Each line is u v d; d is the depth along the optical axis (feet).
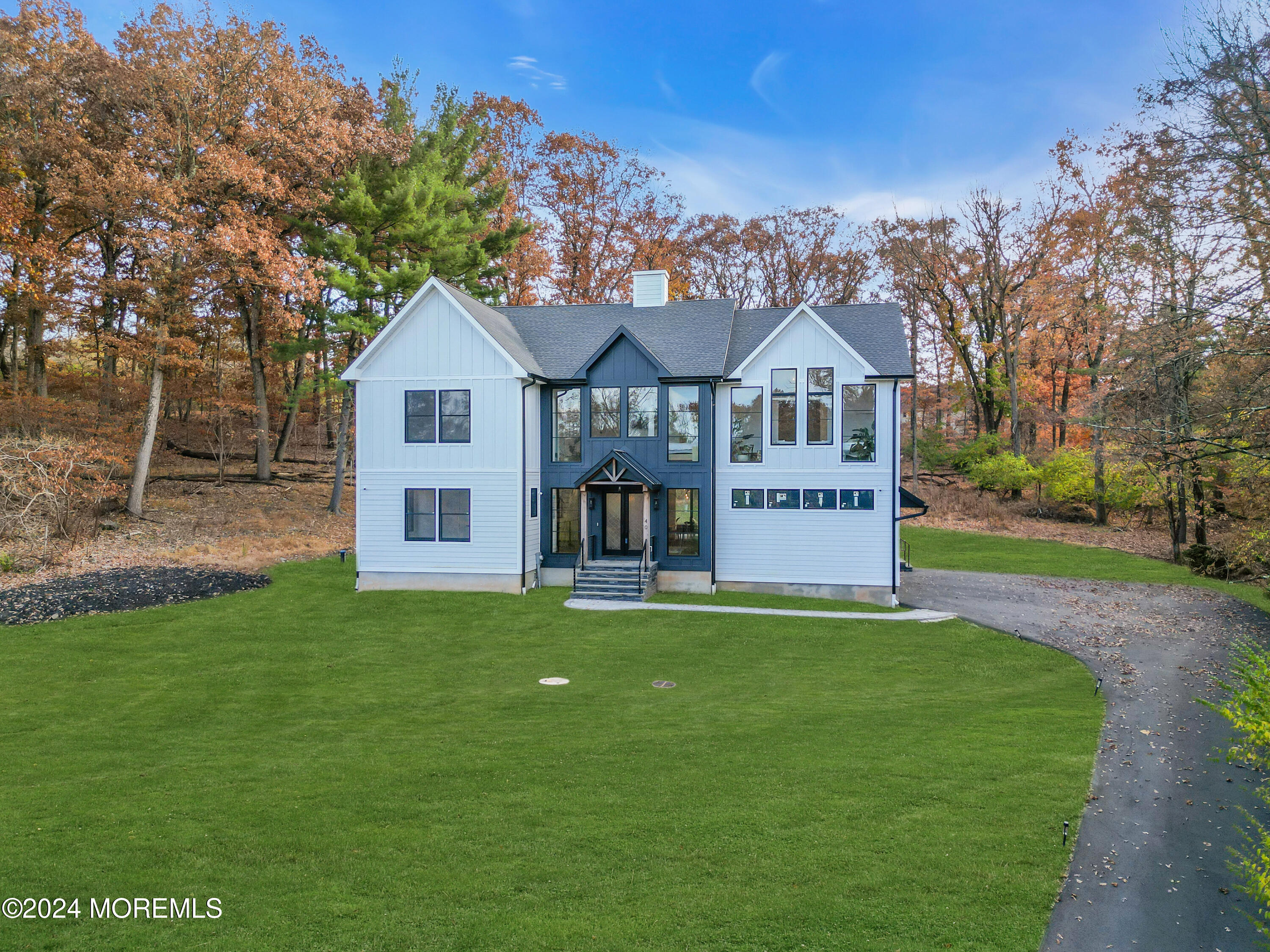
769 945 20.24
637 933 20.83
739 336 84.38
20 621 58.59
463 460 76.59
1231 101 51.08
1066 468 127.34
